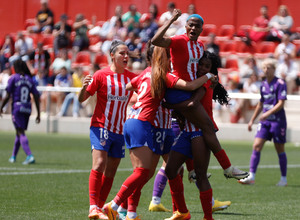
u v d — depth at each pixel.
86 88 24.03
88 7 105.44
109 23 92.94
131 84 23.28
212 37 78.19
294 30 87.44
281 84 35.06
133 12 89.75
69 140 64.44
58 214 24.03
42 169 39.50
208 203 22.05
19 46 91.94
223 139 68.62
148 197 29.58
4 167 40.16
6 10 112.62
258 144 35.16
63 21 93.31
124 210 23.36
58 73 79.88
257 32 82.62
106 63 87.62
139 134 21.91
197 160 21.86
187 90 21.44
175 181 22.64
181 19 79.31
